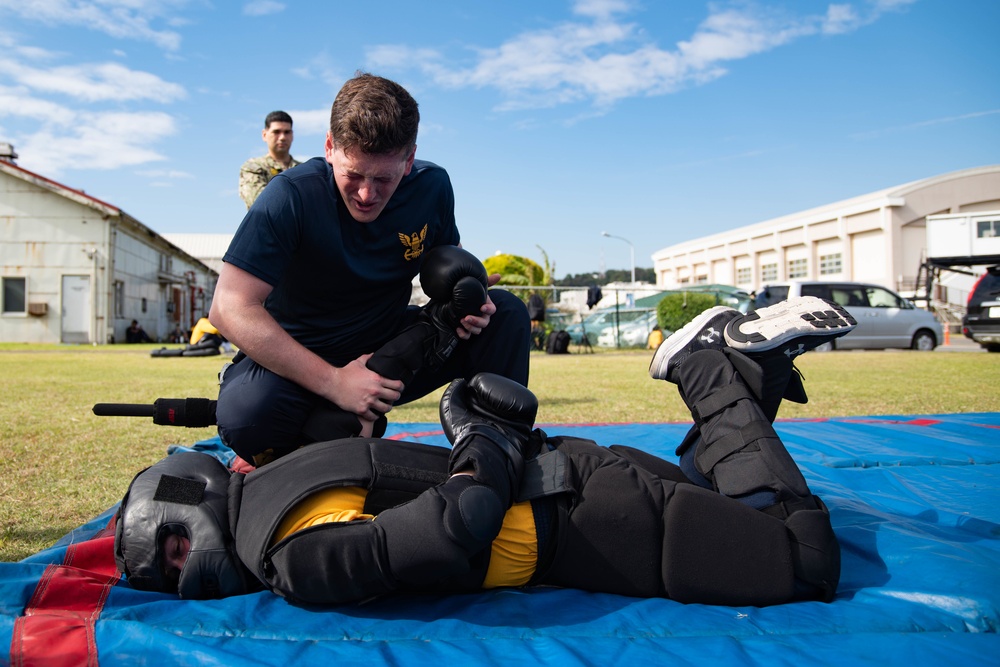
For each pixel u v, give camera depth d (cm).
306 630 183
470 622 187
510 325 294
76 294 2505
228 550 196
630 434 474
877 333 1766
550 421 574
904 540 234
